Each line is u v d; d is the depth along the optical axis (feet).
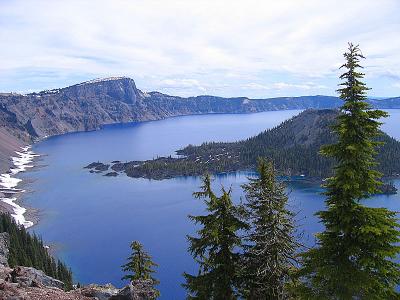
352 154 64.90
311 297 68.23
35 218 649.61
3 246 310.04
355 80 65.62
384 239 63.57
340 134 67.10
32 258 346.54
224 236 88.79
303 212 609.01
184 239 543.39
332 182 67.72
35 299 97.30
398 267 65.67
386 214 65.92
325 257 67.51
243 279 91.45
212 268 91.66
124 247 519.60
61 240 549.13
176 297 378.12
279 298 87.66
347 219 64.08
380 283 64.13
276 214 85.97
